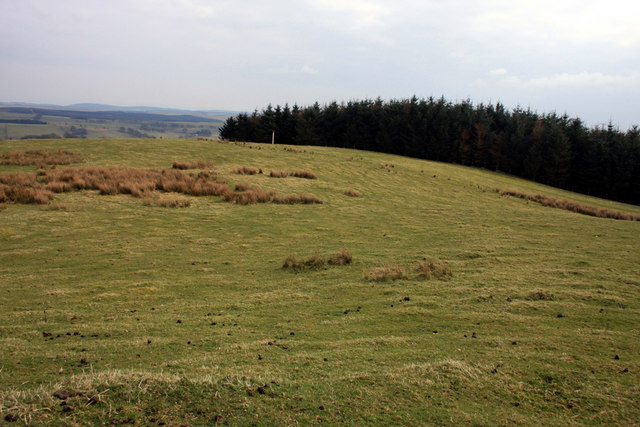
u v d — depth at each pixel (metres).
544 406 4.81
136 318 8.29
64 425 3.91
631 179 58.84
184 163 33.59
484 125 70.12
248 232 18.14
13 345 6.66
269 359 6.08
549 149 62.19
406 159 60.91
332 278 11.46
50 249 14.27
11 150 34.78
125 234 16.81
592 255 14.11
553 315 8.27
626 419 4.56
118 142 43.72
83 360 6.00
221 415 4.27
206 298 9.74
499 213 25.98
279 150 49.12
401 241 16.91
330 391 4.96
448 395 4.97
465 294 9.73
